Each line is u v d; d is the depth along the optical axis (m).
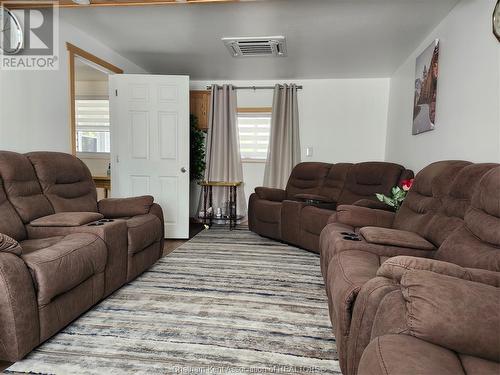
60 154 2.85
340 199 4.03
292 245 4.00
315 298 2.44
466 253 1.48
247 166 5.44
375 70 4.57
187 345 1.79
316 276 2.91
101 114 5.66
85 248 2.03
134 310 2.20
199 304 2.31
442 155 2.82
